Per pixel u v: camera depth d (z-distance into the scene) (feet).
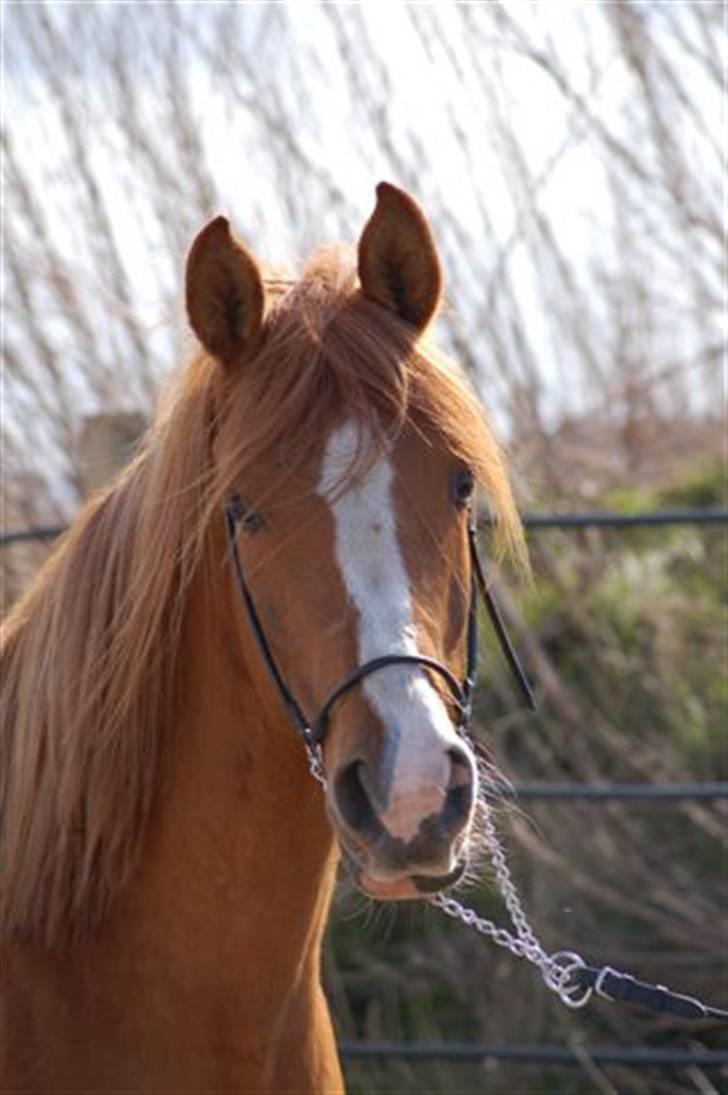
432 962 40.52
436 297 17.49
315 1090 18.63
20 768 18.37
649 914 38.81
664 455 50.39
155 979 17.99
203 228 17.11
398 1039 40.27
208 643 17.84
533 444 46.88
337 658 15.96
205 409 17.53
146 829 18.10
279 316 17.21
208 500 17.12
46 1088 17.74
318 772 16.47
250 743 17.78
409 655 15.75
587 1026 39.34
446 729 15.53
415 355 17.11
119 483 18.79
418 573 16.17
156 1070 17.94
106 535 18.38
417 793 15.19
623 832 40.52
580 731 41.16
